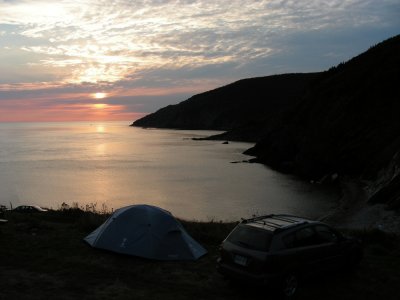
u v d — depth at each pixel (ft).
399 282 32.68
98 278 32.07
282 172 237.04
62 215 62.13
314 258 30.37
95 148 449.48
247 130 542.57
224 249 30.12
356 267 35.94
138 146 466.70
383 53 249.34
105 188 184.75
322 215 119.96
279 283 27.89
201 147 433.48
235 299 28.86
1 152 405.80
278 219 32.17
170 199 154.30
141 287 30.50
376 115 208.33
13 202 153.89
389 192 122.52
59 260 36.01
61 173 241.55
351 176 189.47
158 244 37.65
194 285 31.42
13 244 40.45
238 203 143.95
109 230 39.83
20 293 28.12
